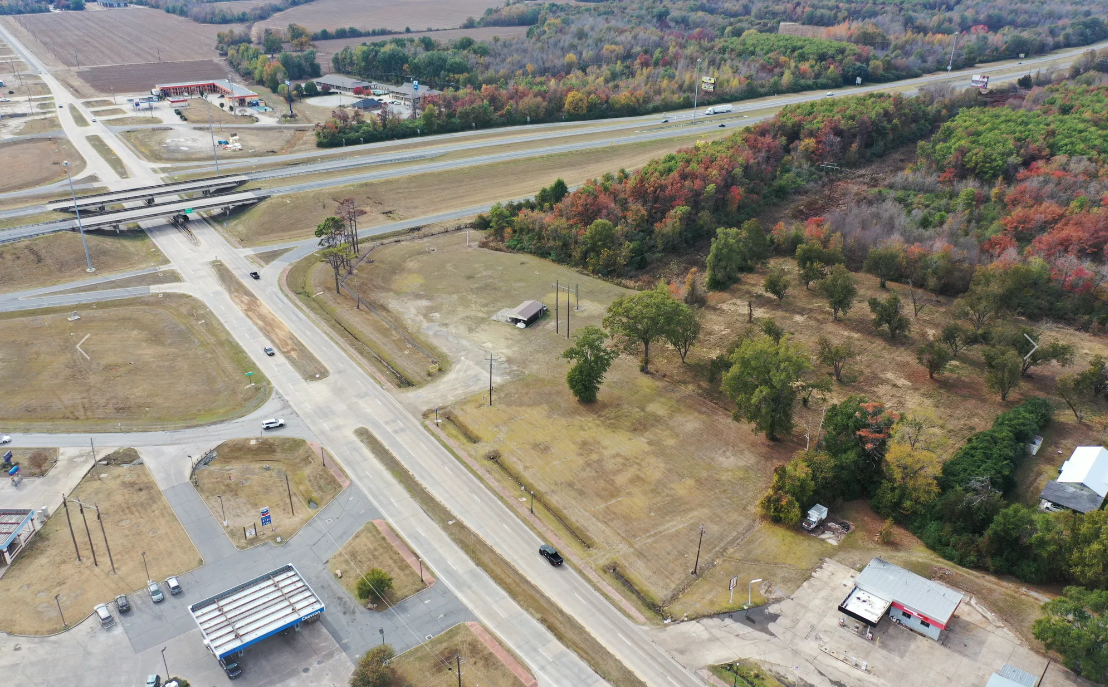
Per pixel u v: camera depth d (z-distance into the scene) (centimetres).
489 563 11175
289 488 12638
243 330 17450
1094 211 19412
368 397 15125
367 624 10156
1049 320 17575
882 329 17388
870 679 9362
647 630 10125
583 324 17950
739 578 10931
